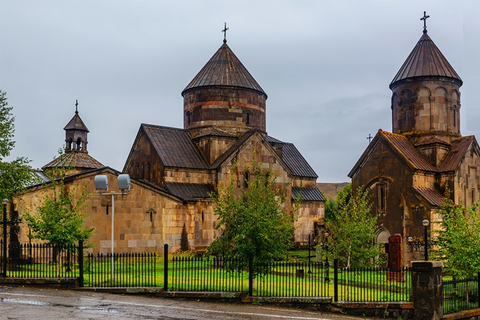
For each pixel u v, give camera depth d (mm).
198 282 23391
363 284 23938
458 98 43500
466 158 41219
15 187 38312
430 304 18797
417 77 42594
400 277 24297
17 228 32750
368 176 42000
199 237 42344
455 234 24719
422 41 44250
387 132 41969
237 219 23094
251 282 20781
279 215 23703
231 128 49188
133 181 38312
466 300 20672
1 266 25812
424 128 42375
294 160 58375
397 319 19109
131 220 38031
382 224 40500
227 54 52062
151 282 22922
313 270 31406
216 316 17375
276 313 18609
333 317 18703
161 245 39219
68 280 22188
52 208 26656
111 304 18672
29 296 19719
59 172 32312
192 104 50094
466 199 40781
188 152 46625
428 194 39312
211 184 45500
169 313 17516
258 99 51031
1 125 39719
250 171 46094
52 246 24641
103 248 36594
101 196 36875
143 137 46594
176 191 43125
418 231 38469
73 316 16062
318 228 54750
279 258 23469
